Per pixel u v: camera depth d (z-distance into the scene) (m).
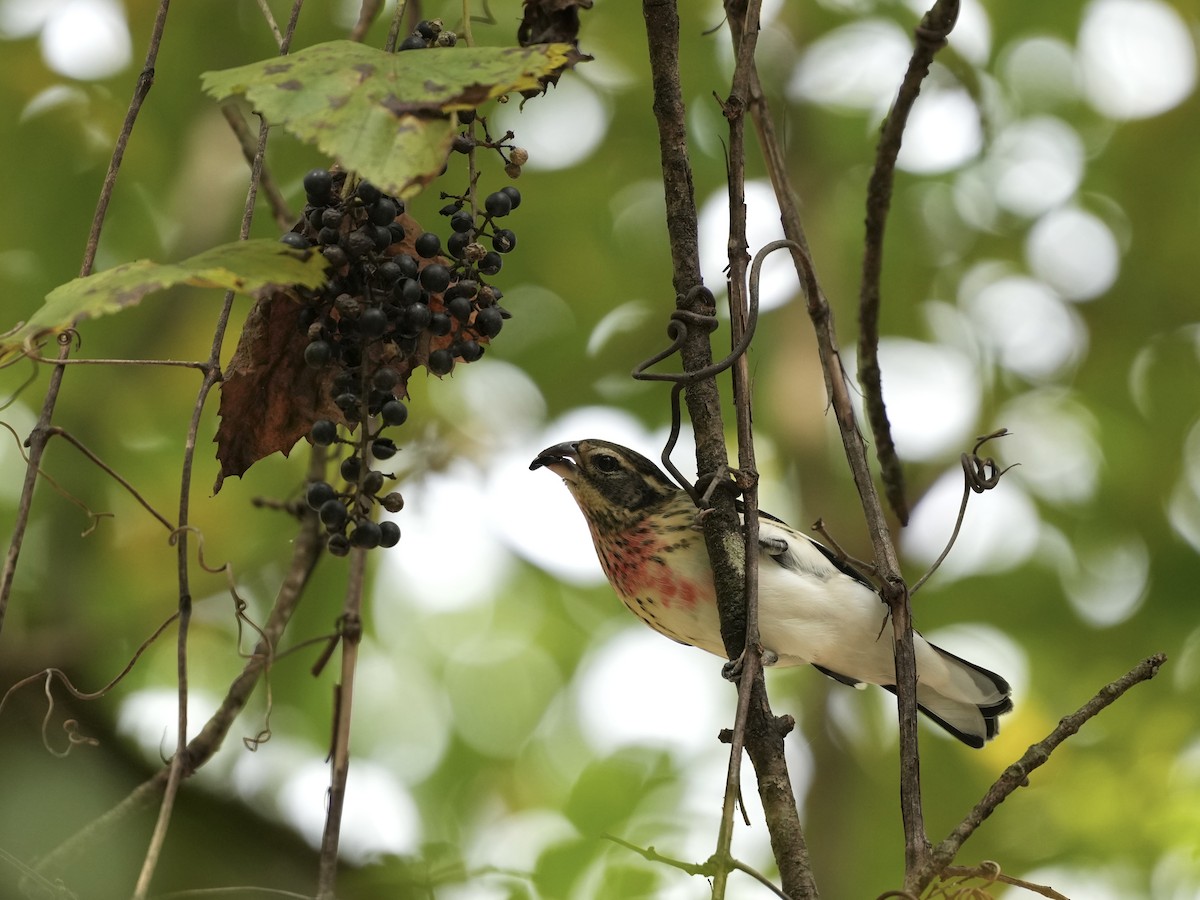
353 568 6.30
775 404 13.30
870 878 12.39
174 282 4.43
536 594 14.43
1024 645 13.38
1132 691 13.05
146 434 12.31
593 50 13.12
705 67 12.89
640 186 13.37
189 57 12.34
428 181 4.39
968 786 12.72
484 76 4.59
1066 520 13.82
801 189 13.34
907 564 13.48
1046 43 13.37
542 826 13.25
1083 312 14.15
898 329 13.75
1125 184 13.68
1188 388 13.93
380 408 4.85
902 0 13.25
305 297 4.78
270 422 5.24
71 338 5.05
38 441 4.83
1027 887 5.00
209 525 12.09
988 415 14.14
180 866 7.54
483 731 13.98
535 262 13.29
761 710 5.51
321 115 4.48
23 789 6.62
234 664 12.01
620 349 13.61
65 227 12.20
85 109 12.23
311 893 7.73
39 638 10.88
